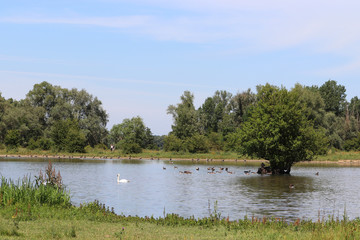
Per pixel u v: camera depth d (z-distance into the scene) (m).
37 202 23.45
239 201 34.38
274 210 29.91
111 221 21.66
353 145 126.19
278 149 62.97
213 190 42.31
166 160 99.31
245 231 19.58
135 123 127.56
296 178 56.66
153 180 52.38
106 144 143.88
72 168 69.50
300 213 28.75
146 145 134.00
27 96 142.75
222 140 124.19
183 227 20.75
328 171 69.94
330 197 37.25
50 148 116.38
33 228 18.03
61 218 21.12
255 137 63.62
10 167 68.44
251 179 54.84
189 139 118.94
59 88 144.25
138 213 28.28
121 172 63.41
